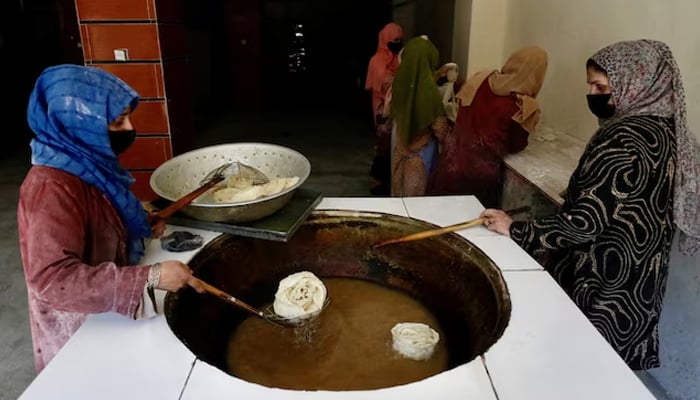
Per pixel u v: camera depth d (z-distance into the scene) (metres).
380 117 3.61
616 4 2.11
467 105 2.43
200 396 0.77
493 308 1.08
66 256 0.86
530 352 0.87
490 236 1.31
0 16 5.80
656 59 1.18
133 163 3.52
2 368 1.85
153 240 1.25
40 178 0.90
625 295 1.27
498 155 2.36
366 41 8.12
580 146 2.46
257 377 1.07
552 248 1.26
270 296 1.42
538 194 2.03
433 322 1.30
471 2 3.22
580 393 0.78
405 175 2.78
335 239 1.46
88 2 3.15
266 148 1.54
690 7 1.66
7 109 5.85
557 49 2.64
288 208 1.39
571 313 0.98
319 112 7.37
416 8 5.12
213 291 1.02
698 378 1.55
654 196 1.20
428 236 1.31
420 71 2.54
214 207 1.22
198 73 7.60
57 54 6.39
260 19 7.29
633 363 1.36
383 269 1.46
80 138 0.93
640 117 1.20
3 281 2.45
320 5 7.94
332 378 1.06
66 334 1.04
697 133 1.63
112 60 3.28
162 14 3.30
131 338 0.90
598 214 1.15
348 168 4.49
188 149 3.89
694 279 1.53
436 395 0.77
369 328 1.25
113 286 0.87
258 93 7.55
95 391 0.78
